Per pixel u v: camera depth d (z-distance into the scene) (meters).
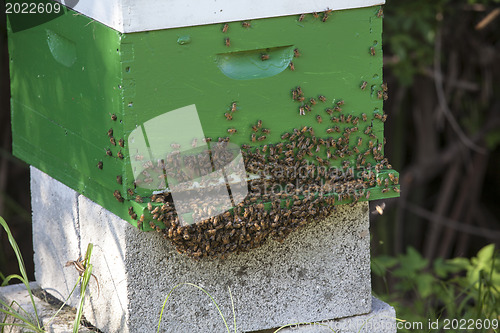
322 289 4.80
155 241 4.39
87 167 4.53
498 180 11.02
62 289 5.25
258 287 4.66
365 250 4.85
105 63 4.09
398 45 7.89
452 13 8.26
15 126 5.45
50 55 4.73
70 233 5.02
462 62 9.32
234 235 4.29
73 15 4.35
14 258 9.74
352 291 4.88
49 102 4.87
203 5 4.03
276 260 4.66
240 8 4.11
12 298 5.43
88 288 4.85
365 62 4.44
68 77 4.55
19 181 10.09
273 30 4.21
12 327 5.27
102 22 4.05
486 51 8.95
